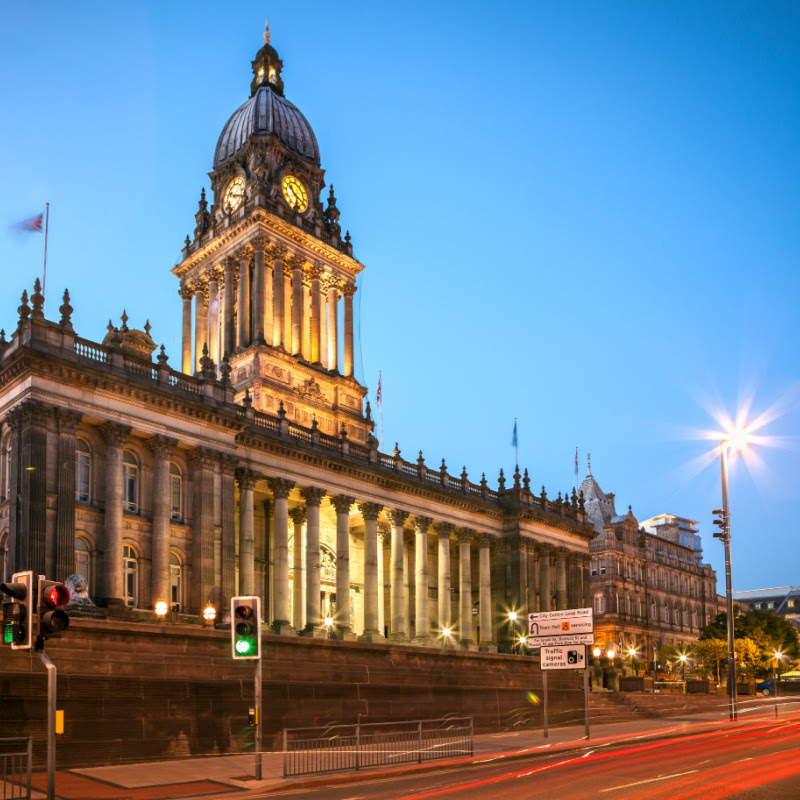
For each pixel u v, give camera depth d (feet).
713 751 137.18
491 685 222.28
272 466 245.45
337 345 325.62
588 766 118.21
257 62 357.00
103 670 138.21
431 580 319.88
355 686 179.42
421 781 107.86
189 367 317.01
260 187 307.58
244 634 110.11
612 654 348.18
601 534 479.82
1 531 193.36
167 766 128.16
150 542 206.80
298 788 106.93
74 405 194.18
